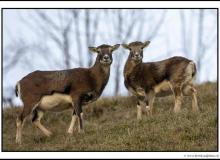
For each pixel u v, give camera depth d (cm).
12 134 7650
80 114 6862
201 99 8194
